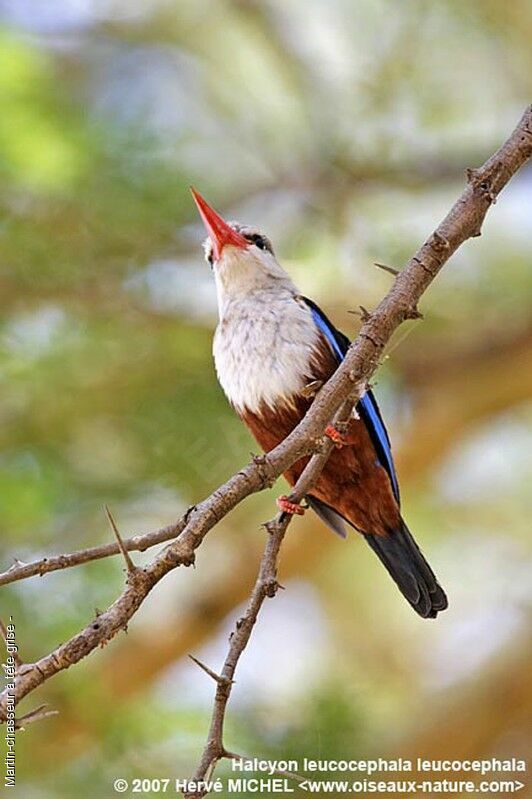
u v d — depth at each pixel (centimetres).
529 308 1309
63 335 1233
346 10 1318
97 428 1198
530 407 1426
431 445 1302
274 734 961
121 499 1138
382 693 1355
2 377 1209
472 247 1342
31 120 1173
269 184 1316
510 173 611
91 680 1071
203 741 1029
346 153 1291
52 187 1186
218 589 1254
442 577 1389
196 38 1359
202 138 1330
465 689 1248
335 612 1423
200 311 1262
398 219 1314
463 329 1312
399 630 1413
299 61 1329
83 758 1036
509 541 1391
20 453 1164
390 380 1291
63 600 1045
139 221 1215
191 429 1176
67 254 1209
